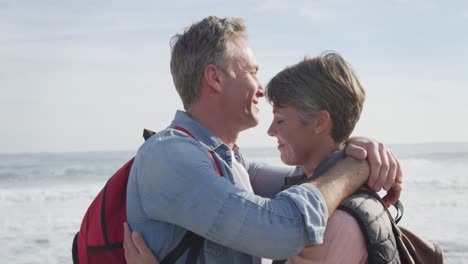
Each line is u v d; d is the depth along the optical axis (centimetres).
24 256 1095
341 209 203
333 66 221
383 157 216
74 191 2375
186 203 198
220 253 213
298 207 192
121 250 225
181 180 199
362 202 204
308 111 220
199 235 208
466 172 3453
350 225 196
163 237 212
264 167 302
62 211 1792
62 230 1401
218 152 231
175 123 239
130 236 218
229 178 222
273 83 230
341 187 204
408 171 3647
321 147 225
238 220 192
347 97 219
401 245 210
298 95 220
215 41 235
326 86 217
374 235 196
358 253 195
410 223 1421
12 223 1523
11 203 2044
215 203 195
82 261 234
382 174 213
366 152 213
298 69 224
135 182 214
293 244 191
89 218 231
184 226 203
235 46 239
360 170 210
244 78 240
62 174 3506
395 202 237
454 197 2027
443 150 8769
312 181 205
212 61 235
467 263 922
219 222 194
